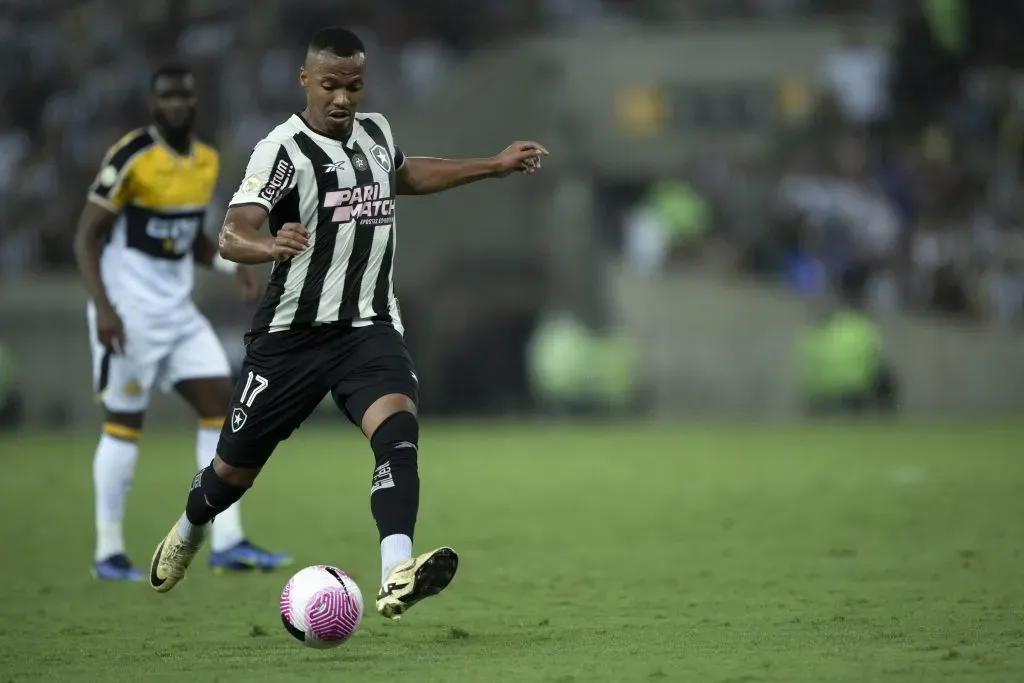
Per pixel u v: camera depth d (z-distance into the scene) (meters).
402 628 20.88
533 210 98.62
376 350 19.12
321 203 18.73
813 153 97.25
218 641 20.11
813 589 24.22
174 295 28.31
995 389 81.00
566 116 106.75
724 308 84.06
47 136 100.94
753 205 93.50
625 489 44.53
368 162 19.05
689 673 16.27
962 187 95.88
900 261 88.75
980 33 102.56
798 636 19.20
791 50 108.81
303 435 75.56
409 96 106.94
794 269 89.19
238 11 105.69
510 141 104.00
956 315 86.81
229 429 19.42
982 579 24.98
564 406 84.25
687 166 104.25
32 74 104.94
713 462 53.47
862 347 80.62
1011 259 89.69
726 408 83.62
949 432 66.88
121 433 28.09
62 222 94.69
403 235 95.62
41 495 45.12
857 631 19.50
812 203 91.06
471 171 20.55
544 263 96.38
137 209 27.92
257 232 18.12
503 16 110.81
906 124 100.50
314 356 19.14
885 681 15.57
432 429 76.50
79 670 17.72
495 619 21.67
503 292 96.19
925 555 28.55
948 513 36.34
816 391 81.56
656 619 21.33
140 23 106.00
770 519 35.88
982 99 101.31
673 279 85.12
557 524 35.84
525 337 95.12
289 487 46.88
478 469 52.16
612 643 18.95
